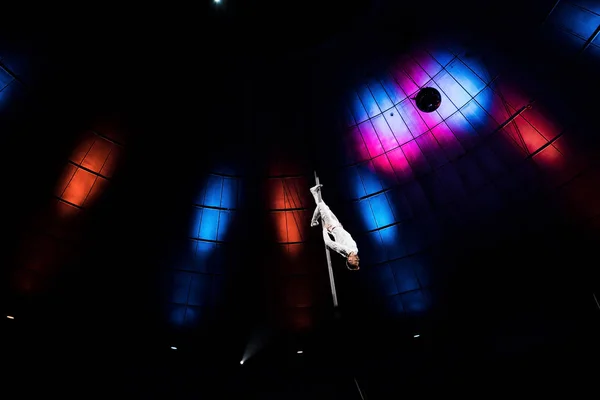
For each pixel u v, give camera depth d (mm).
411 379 20422
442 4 17297
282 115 20531
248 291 21641
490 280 19844
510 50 17562
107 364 19531
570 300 18531
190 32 18188
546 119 17828
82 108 18203
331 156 21062
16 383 17578
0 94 16656
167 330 20719
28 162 17766
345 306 21609
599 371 17359
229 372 21203
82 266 19203
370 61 19078
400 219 20906
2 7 15609
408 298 21078
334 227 10742
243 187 21297
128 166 19641
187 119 20031
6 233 17609
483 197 19547
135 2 16969
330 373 21391
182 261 20969
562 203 18203
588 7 15664
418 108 19375
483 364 19516
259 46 18812
